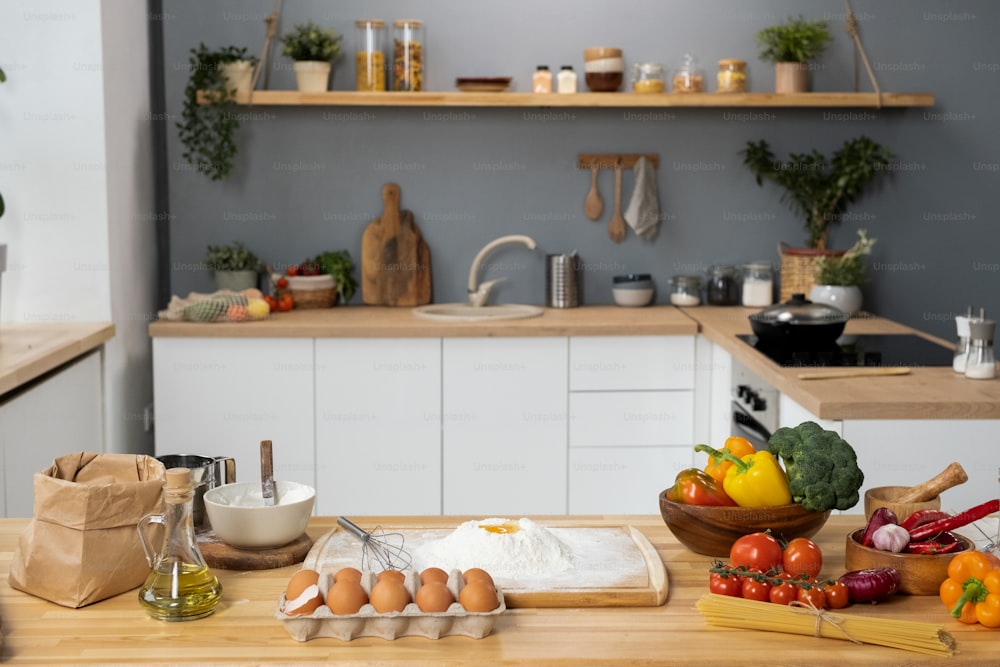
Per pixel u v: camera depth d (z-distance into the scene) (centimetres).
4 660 128
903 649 132
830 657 130
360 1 447
